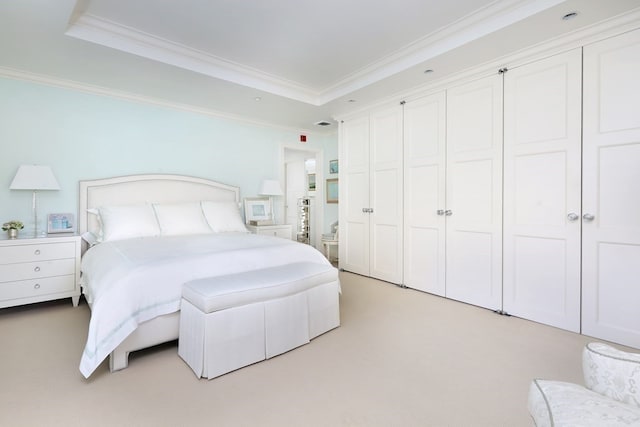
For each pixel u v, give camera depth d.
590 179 2.27
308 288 2.21
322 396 1.59
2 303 2.58
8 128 2.92
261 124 4.74
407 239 3.59
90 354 1.63
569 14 2.07
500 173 2.76
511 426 1.37
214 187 4.20
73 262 2.90
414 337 2.28
